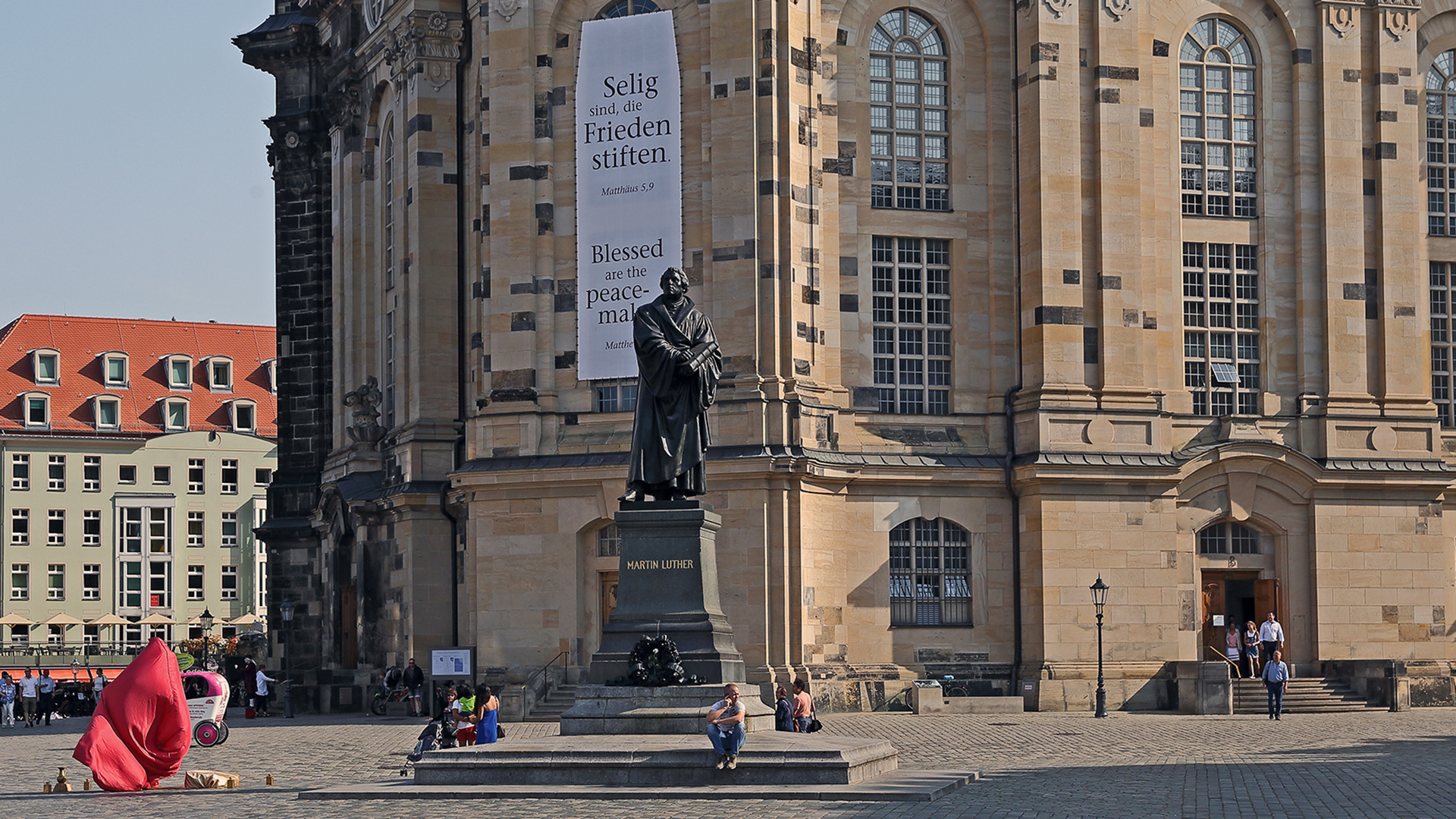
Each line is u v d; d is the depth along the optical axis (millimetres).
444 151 78438
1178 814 33250
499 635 67938
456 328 78188
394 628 77625
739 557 64688
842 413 68438
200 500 149750
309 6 91875
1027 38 69938
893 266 70062
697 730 38156
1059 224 69000
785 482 64875
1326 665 70500
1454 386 75688
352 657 83562
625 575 39281
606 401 68375
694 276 67250
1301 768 43062
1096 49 69562
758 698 40219
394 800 36438
